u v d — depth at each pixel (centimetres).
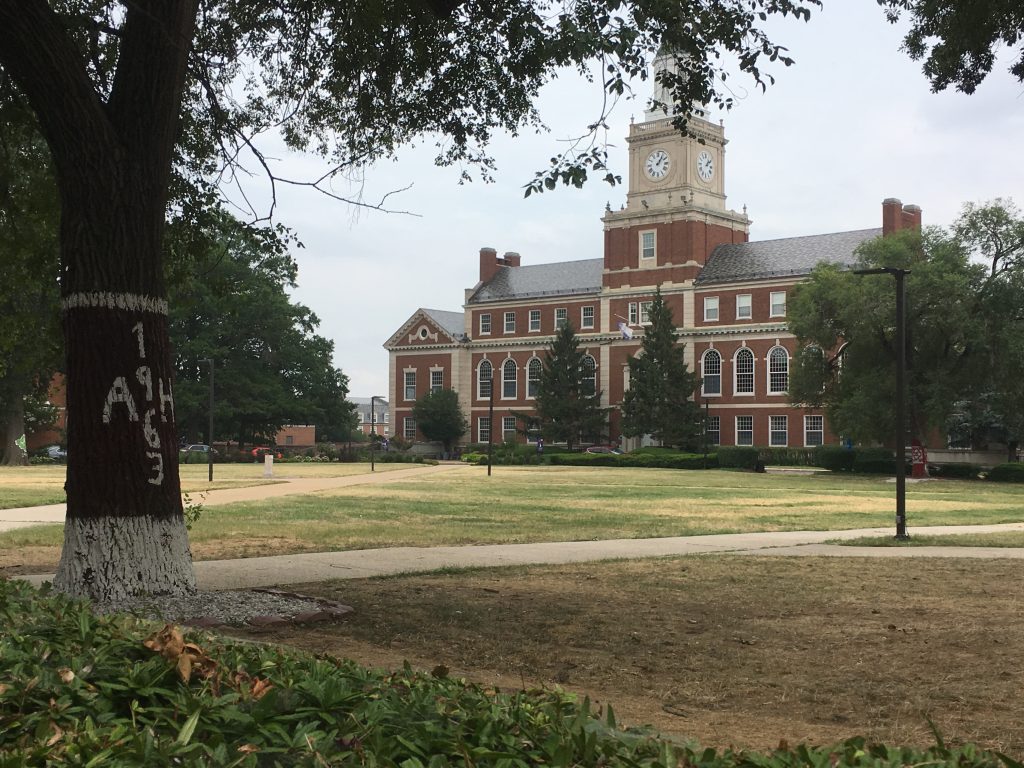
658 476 5622
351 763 330
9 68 956
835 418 5797
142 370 1002
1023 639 918
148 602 964
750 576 1408
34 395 7362
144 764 324
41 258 1310
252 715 379
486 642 916
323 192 1158
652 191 8781
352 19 1231
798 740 595
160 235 1034
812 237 8300
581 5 1134
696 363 8438
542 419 8875
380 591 1237
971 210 5375
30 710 398
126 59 1013
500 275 10181
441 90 1371
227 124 1232
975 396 5706
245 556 1656
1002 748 579
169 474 1025
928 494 4025
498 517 2578
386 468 6969
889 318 5303
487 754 351
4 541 1856
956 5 1305
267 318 8919
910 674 783
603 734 393
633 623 1013
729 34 1116
